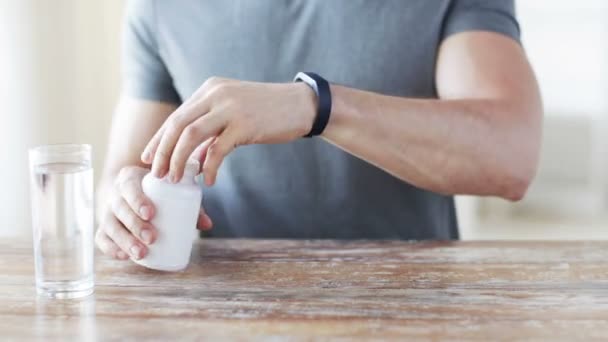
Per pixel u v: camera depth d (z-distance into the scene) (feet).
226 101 4.25
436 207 5.51
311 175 5.42
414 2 5.21
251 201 5.54
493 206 12.82
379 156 4.65
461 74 5.03
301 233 5.52
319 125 4.46
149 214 4.19
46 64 9.02
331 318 3.75
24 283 4.19
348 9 5.27
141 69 5.66
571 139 12.63
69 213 3.99
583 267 4.31
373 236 5.49
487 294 3.98
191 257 4.53
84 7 9.49
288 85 4.43
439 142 4.64
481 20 5.12
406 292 4.01
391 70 5.28
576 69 12.34
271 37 5.39
